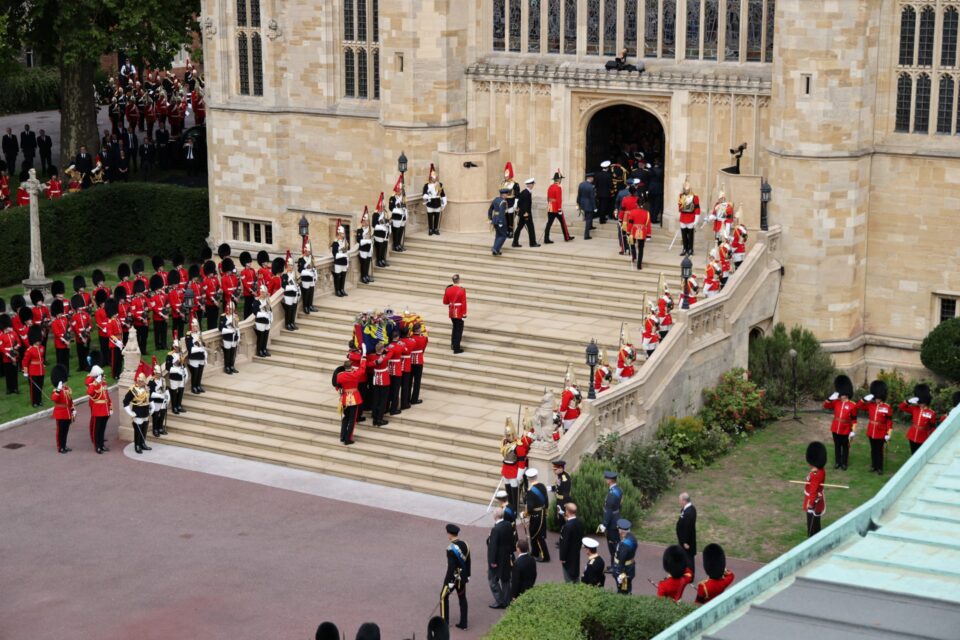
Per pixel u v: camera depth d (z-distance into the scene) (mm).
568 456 64812
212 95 98562
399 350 70750
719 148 84125
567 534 55688
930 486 43375
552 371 73938
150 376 74062
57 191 105688
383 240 85625
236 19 96812
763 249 78750
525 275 82562
